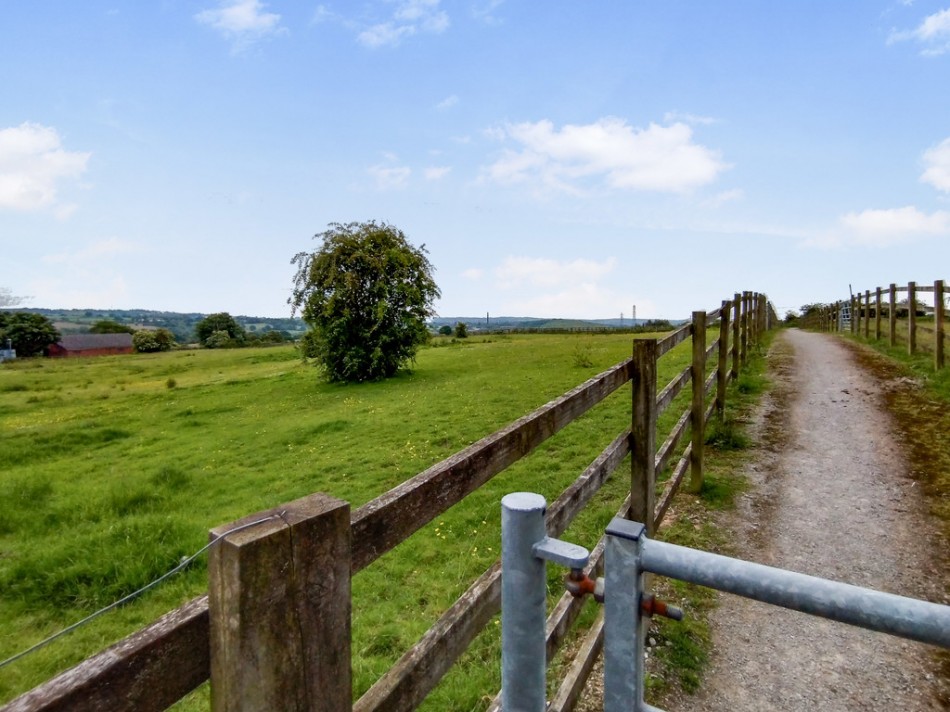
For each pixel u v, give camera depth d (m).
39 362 55.56
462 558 4.56
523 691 1.15
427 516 1.36
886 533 3.93
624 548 1.03
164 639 0.80
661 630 2.92
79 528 6.34
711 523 4.18
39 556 5.13
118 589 4.59
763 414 7.32
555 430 2.12
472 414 10.59
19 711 0.62
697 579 0.97
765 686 2.56
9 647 4.00
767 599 0.92
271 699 0.89
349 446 9.31
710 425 6.44
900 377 8.77
